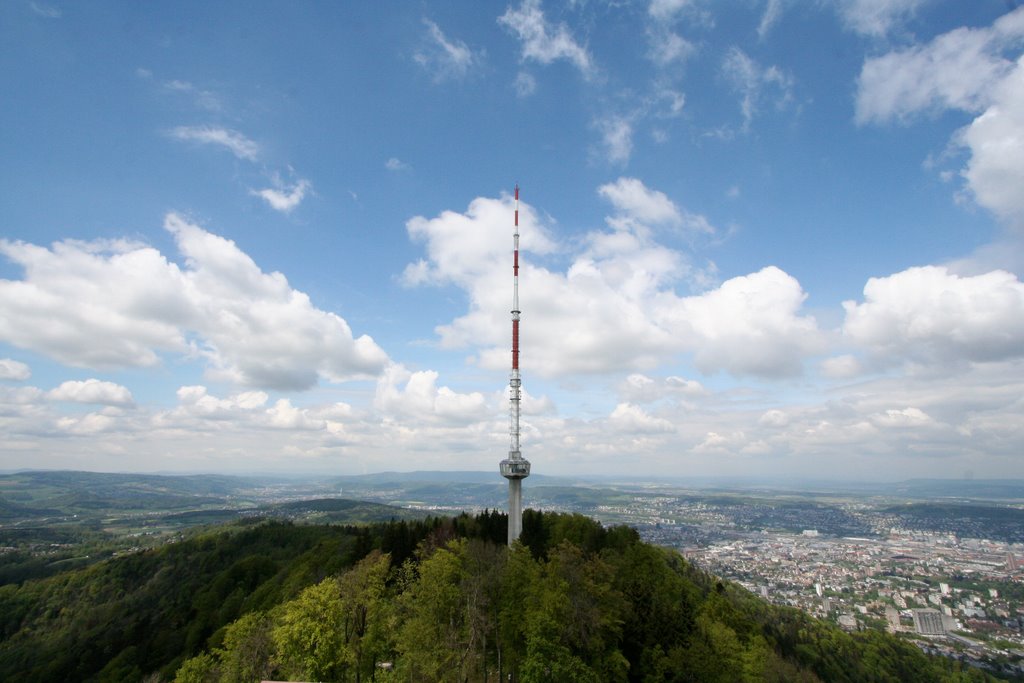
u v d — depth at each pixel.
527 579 79.19
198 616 145.62
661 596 98.31
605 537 133.25
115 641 146.75
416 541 130.25
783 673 99.88
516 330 175.12
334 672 76.19
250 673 78.75
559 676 68.31
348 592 81.06
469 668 71.94
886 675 149.00
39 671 140.12
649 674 82.06
